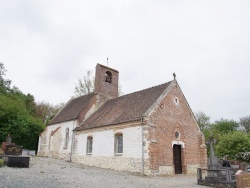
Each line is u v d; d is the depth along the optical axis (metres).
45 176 12.20
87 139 22.91
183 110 21.75
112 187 10.48
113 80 30.00
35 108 50.25
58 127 28.34
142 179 14.43
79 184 10.55
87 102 27.09
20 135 29.67
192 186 12.70
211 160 14.51
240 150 30.27
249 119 59.34
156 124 18.42
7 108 28.84
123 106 22.95
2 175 11.20
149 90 23.08
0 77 43.84
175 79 22.17
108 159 19.67
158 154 17.78
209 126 50.22
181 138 20.42
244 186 9.15
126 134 18.72
